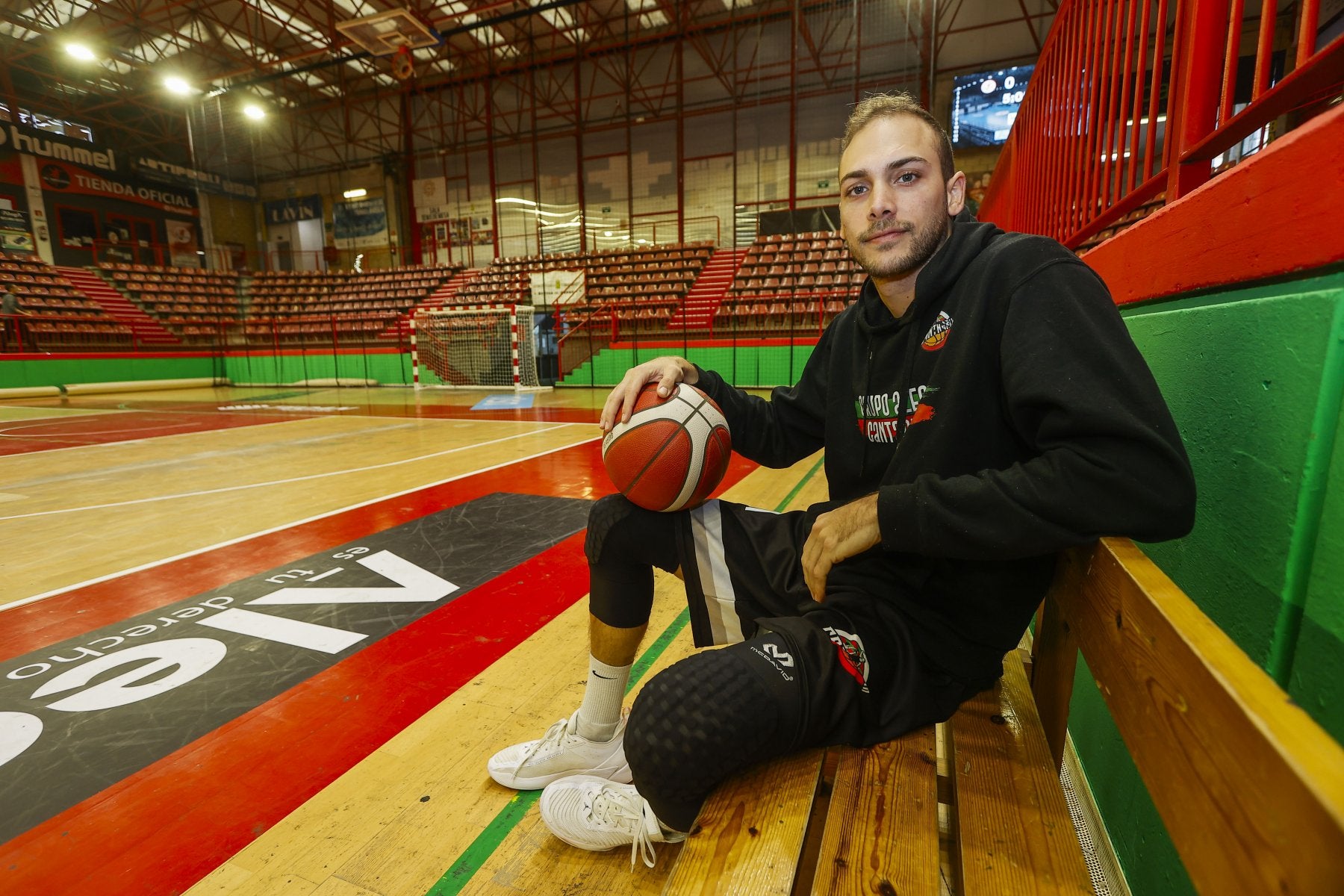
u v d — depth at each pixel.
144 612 2.47
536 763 1.42
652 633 2.29
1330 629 0.68
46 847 1.31
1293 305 0.77
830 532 1.01
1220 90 1.31
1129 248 1.46
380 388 15.55
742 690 0.88
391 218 21.11
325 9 16.45
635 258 16.39
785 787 0.92
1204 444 1.03
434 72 19.53
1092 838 1.35
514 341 14.18
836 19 16.05
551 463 5.43
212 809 1.41
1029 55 14.80
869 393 1.20
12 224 17.23
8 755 1.61
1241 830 0.43
